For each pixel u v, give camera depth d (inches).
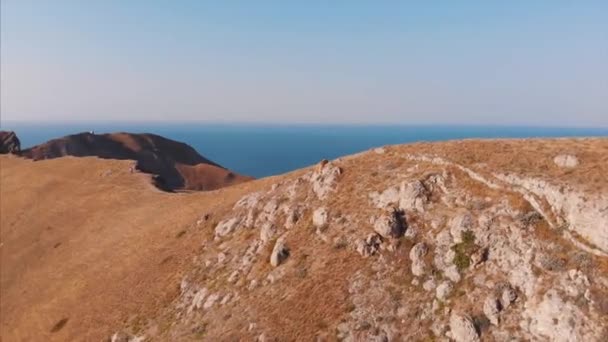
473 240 1656.0
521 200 1663.4
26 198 4409.5
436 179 1964.8
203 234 2613.2
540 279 1438.2
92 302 2532.0
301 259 1973.4
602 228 1401.3
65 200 4153.5
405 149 2316.7
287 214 2279.8
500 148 2006.6
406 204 1921.8
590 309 1299.2
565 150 1804.9
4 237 3863.2
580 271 1376.7
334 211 2114.9
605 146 1755.7
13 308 2886.3
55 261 3250.5
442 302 1550.2
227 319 1870.1
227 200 2945.4
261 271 2050.9
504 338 1373.0
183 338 1882.4
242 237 2388.0
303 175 2561.5
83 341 2246.6
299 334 1642.5
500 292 1480.1
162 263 2541.8
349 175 2301.9
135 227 3208.7
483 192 1798.7
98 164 4904.0
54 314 2610.7
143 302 2300.7
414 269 1689.2
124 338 2096.5
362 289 1710.1
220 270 2228.1
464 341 1413.6
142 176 4451.3
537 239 1536.7
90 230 3494.1
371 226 1939.0
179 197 3506.4
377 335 1539.1
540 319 1353.3
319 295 1758.1
